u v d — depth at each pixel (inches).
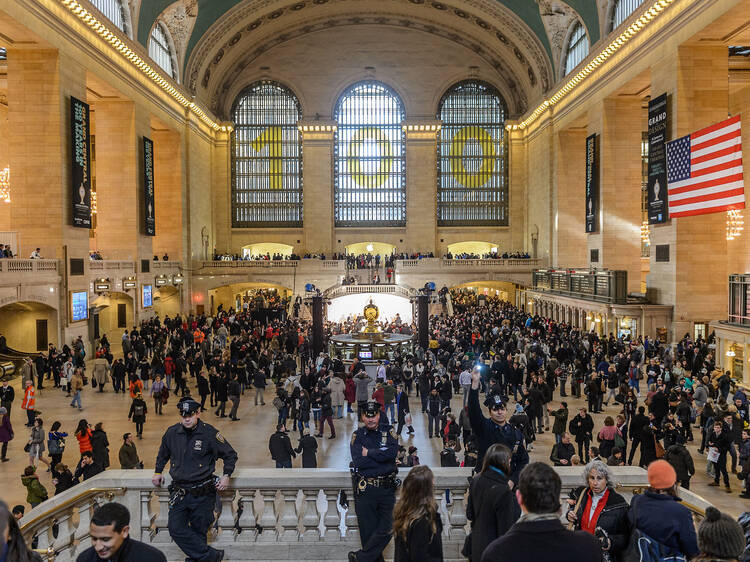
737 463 481.7
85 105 1038.4
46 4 914.1
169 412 684.1
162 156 1610.5
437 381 623.8
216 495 210.7
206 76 1792.6
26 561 103.7
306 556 217.9
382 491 197.2
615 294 1083.9
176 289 1611.7
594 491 169.6
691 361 794.2
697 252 982.4
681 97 969.5
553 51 1574.8
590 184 1364.4
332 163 1967.3
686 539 148.8
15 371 856.3
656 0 976.9
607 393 776.9
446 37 1934.1
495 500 157.3
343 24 1923.0
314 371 693.9
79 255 1027.3
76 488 222.1
